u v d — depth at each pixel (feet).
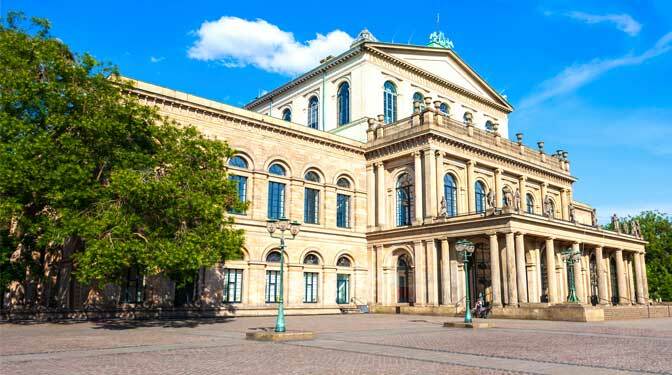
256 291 147.84
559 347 69.21
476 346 69.87
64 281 123.44
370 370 49.01
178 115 140.67
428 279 155.84
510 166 192.65
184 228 97.66
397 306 161.99
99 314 124.16
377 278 171.22
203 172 103.24
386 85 196.85
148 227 95.66
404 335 86.07
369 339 79.00
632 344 73.51
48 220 96.32
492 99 237.45
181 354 60.95
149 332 90.58
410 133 167.32
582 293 183.93
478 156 179.42
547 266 156.04
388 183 176.86
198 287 138.62
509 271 139.95
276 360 55.77
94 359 56.70
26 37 103.65
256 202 151.43
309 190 166.91
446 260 153.38
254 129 155.12
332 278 165.78
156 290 131.95
